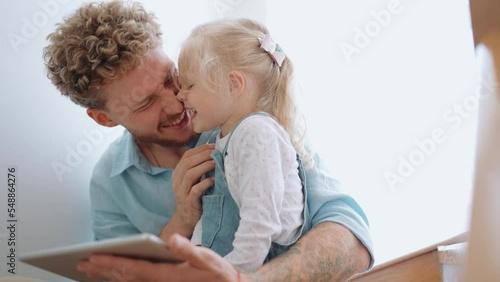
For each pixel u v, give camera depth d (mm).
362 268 1271
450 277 1831
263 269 1074
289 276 1098
